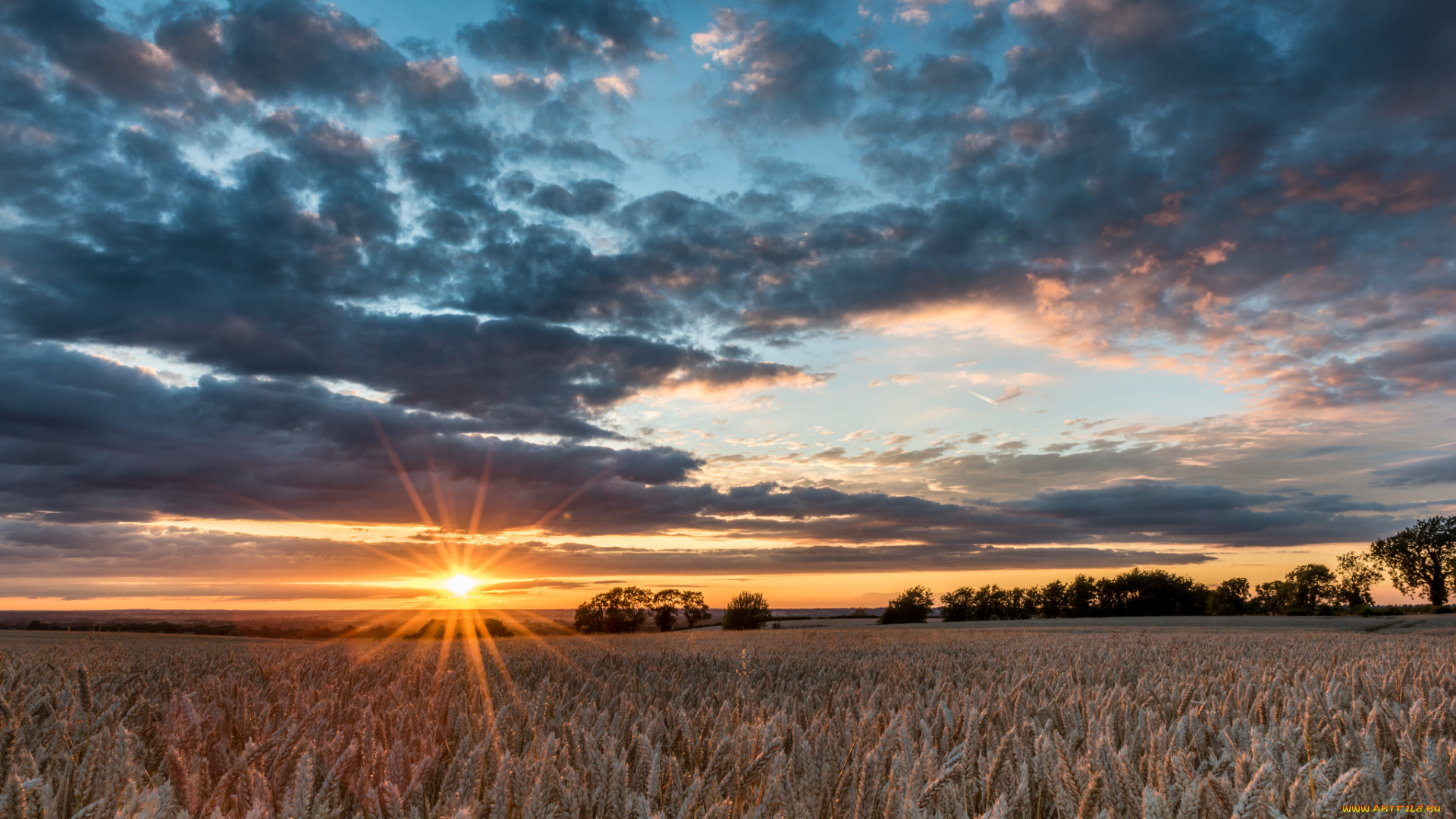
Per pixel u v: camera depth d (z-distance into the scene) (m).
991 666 9.64
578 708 4.47
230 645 13.92
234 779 2.73
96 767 2.65
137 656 9.83
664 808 2.62
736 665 9.11
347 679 7.00
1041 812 2.69
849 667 9.28
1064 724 3.92
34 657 8.28
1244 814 1.96
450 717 4.10
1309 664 9.18
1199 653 12.27
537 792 2.14
